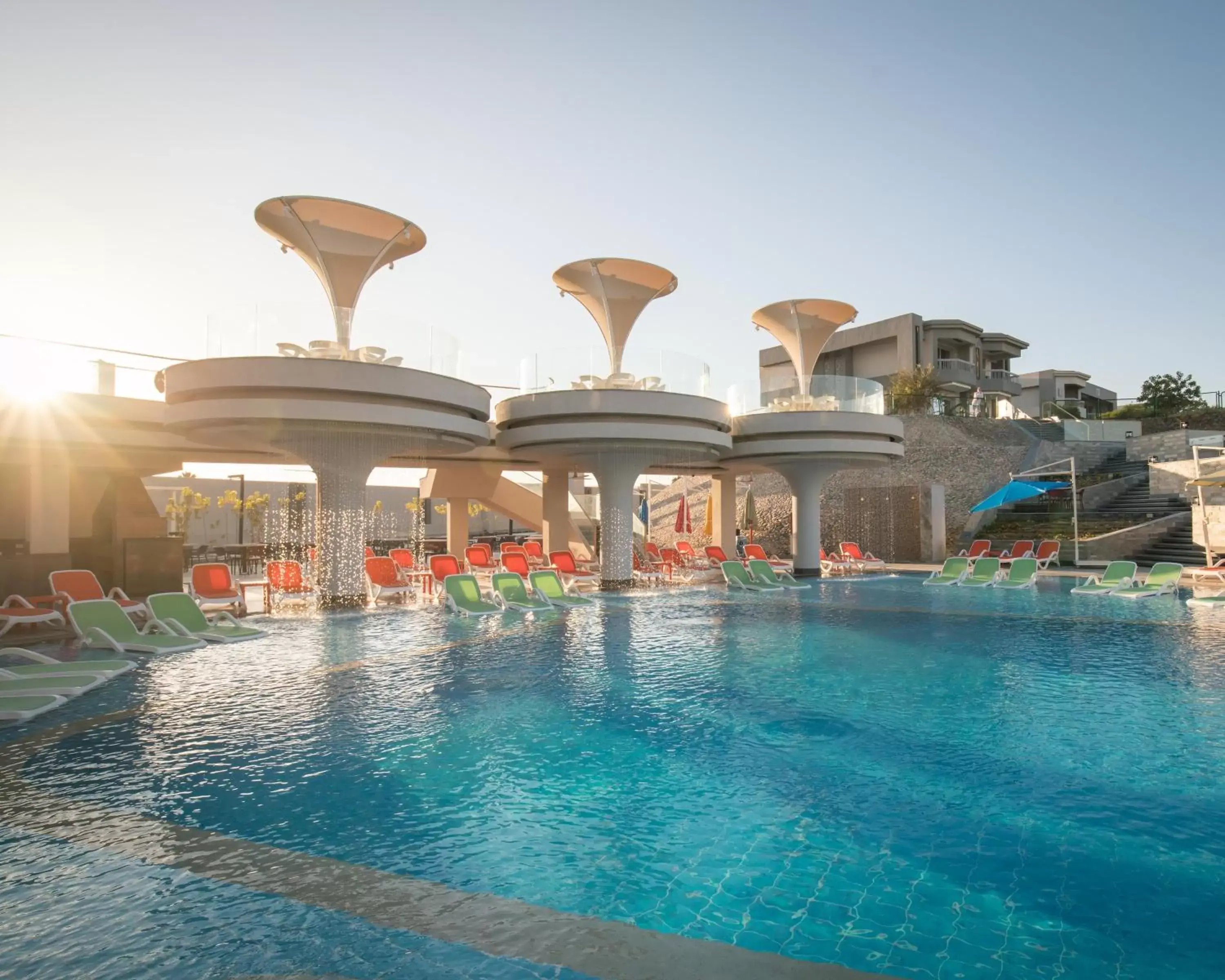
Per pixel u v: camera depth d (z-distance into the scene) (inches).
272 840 178.4
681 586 775.1
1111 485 1072.8
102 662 371.6
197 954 131.0
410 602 621.3
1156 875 159.3
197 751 244.8
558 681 341.1
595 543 1438.2
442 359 609.3
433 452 685.3
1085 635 456.8
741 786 212.5
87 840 178.4
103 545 695.7
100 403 611.8
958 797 203.2
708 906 147.6
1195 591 658.2
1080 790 207.3
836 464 842.8
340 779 219.5
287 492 1657.2
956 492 1200.2
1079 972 125.3
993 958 129.6
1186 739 250.7
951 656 394.9
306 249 565.9
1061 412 1546.5
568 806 198.5
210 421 525.7
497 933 137.6
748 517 1139.9
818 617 543.2
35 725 271.7
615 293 716.0
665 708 295.4
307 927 140.0
